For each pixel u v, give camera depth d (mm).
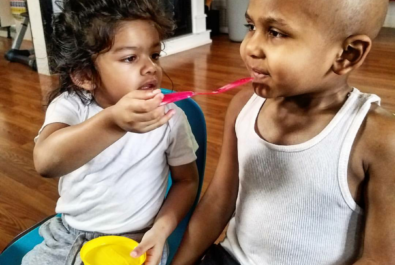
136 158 779
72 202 806
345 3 450
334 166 560
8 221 1506
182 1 3941
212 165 1803
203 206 763
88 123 585
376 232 544
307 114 591
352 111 561
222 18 4824
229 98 2562
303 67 490
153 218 820
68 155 604
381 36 4285
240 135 679
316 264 627
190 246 751
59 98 780
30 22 3088
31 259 770
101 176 771
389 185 528
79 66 731
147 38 693
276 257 650
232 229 753
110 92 730
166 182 851
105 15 676
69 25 739
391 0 4676
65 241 795
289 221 620
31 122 2266
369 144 539
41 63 3121
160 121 555
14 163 1870
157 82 724
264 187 643
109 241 719
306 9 457
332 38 473
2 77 3078
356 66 502
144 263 712
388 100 2514
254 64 514
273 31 488
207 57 3689
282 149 597
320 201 587
